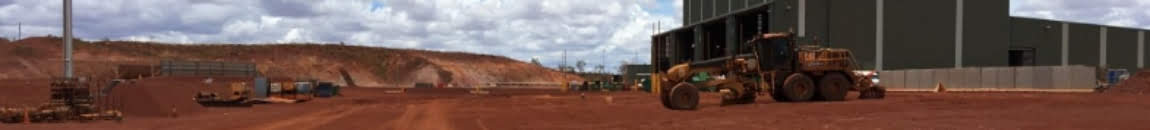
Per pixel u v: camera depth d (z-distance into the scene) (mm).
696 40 69438
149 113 25969
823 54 30641
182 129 19922
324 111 29109
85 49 106625
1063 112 21797
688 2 77188
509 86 102938
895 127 17922
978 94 38031
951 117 20625
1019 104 26188
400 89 75625
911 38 59594
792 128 18312
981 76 49219
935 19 60469
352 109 30281
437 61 133500
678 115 23625
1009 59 69250
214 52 122438
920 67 59719
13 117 22047
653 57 59156
